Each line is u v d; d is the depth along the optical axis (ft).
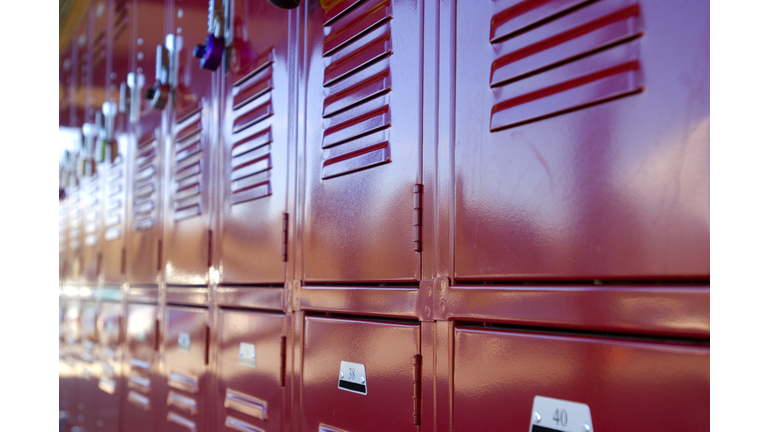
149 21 8.77
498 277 3.18
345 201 4.37
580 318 2.76
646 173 2.51
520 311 3.04
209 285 6.59
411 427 3.65
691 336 2.35
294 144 5.06
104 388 10.37
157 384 7.98
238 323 5.90
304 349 4.79
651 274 2.48
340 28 4.52
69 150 13.83
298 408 4.82
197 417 6.73
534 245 2.99
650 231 2.49
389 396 3.84
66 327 13.58
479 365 3.24
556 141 2.90
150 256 8.43
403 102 3.88
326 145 4.58
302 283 4.87
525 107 3.06
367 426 4.04
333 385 4.41
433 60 3.67
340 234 4.41
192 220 7.10
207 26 6.89
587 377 2.70
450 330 3.44
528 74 3.05
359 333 4.17
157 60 7.99
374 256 4.06
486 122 3.28
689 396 2.32
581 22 2.80
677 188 2.40
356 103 4.29
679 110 2.41
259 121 5.67
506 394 3.08
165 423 7.63
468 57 3.43
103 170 10.92
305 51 4.94
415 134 3.77
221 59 6.39
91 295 11.44
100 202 11.03
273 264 5.30
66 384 13.34
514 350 3.05
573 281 2.82
